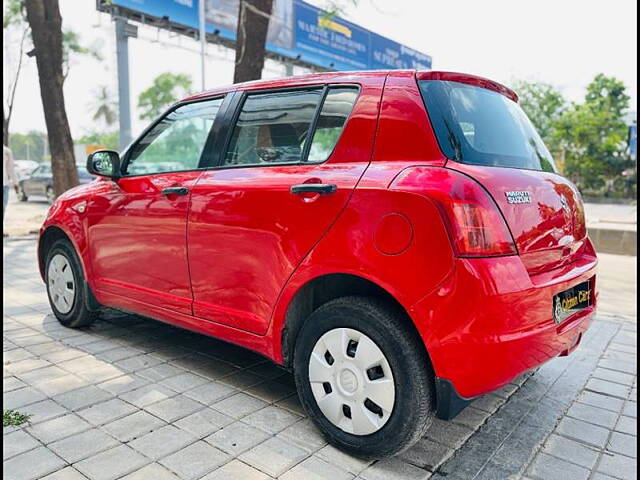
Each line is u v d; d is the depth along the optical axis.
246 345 2.90
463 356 2.07
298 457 2.42
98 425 2.67
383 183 2.29
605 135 34.53
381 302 2.34
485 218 2.10
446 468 2.37
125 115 15.42
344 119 2.61
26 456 2.37
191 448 2.47
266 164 2.87
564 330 2.38
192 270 3.12
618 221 12.95
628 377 3.47
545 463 2.44
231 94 3.24
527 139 2.82
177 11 15.98
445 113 2.39
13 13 20.89
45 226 4.27
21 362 3.50
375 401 2.31
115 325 4.33
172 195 3.20
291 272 2.57
